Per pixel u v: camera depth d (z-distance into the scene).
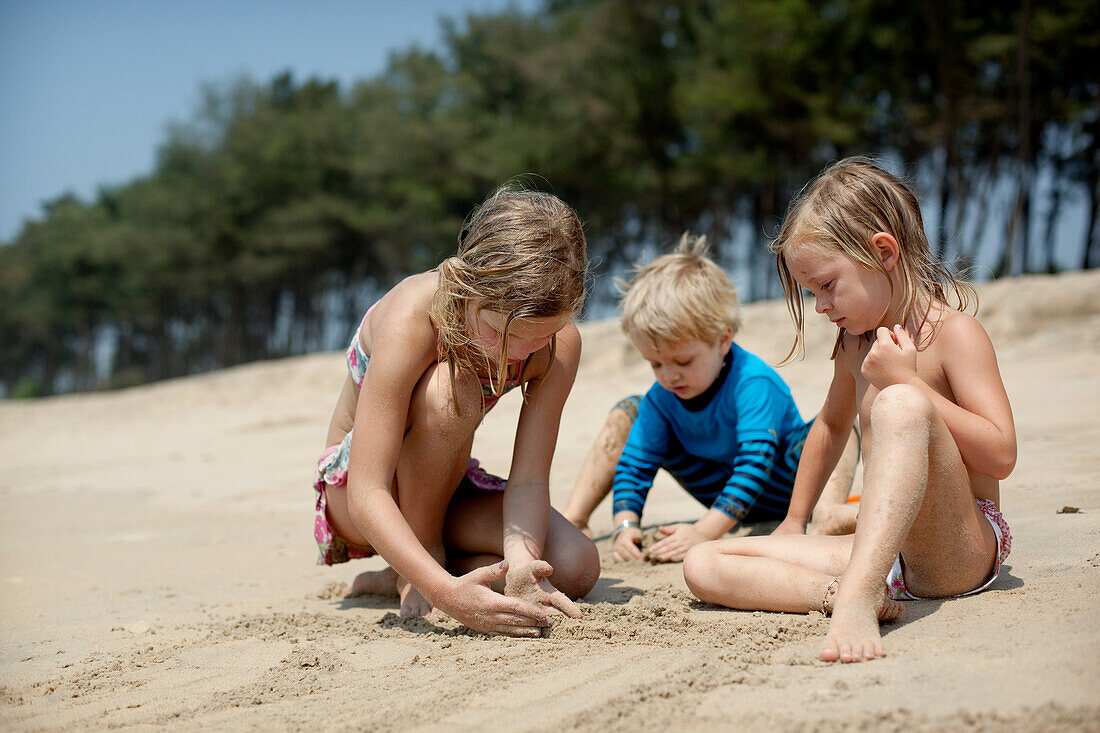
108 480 6.93
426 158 32.28
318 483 2.65
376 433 2.28
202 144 39.28
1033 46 18.67
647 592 2.51
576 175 27.81
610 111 25.77
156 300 47.06
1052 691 1.34
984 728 1.24
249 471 6.59
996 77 20.56
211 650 2.15
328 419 9.94
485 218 2.15
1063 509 2.74
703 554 2.26
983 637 1.66
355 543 2.70
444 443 2.37
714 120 24.16
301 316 43.75
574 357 2.52
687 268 2.97
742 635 1.91
